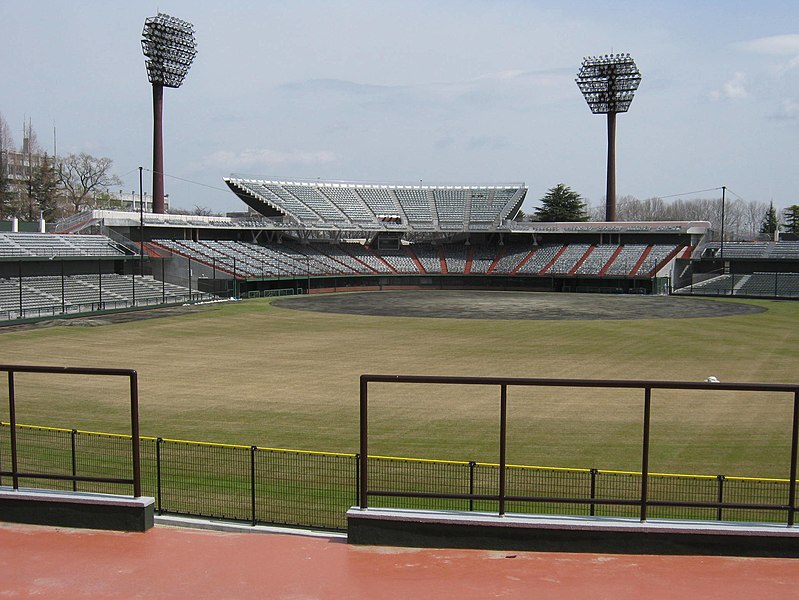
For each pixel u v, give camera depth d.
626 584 8.35
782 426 23.56
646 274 93.12
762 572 8.74
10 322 52.06
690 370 34.75
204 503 15.71
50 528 10.18
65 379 31.78
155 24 90.00
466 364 36.69
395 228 109.31
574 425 23.66
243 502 15.77
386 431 22.91
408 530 9.59
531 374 33.50
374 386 30.48
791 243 95.00
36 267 69.38
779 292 85.12
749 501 16.02
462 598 7.94
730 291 88.19
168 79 93.62
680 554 9.30
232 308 68.88
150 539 9.76
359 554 9.30
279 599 7.89
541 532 9.42
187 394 28.81
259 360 38.06
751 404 26.91
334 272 98.69
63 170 124.75
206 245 92.06
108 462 18.75
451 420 24.38
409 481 17.27
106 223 82.31
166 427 23.36
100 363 36.72
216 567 8.81
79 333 48.66
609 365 36.25
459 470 18.28
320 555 9.26
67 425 23.38
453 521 9.52
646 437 9.47
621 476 17.94
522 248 112.62
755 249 95.81
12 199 113.81
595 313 65.81
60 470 17.97
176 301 71.69
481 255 112.81
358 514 9.66
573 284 100.88
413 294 92.75
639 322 57.78
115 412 25.44
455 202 118.25
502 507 9.77
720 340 46.09
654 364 36.53
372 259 109.25
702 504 9.46
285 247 104.25
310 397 28.36
